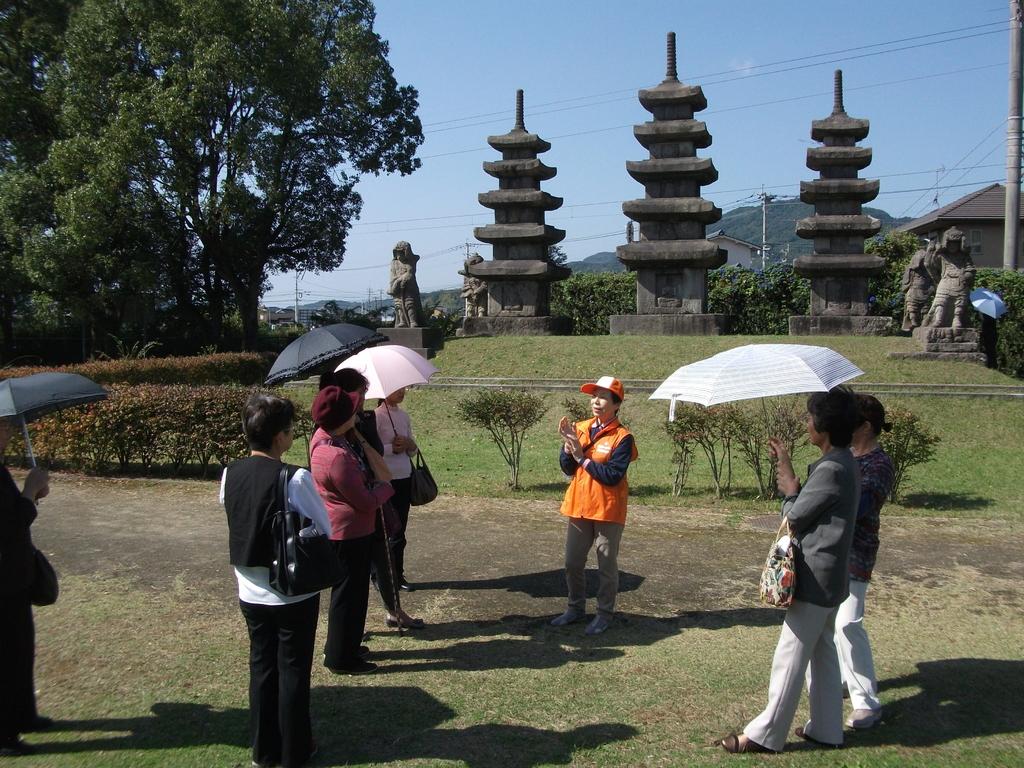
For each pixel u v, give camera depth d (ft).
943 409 45.52
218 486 32.40
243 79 78.79
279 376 17.71
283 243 101.86
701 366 14.20
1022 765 12.41
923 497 32.09
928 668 16.02
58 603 19.42
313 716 14.08
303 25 83.46
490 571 22.36
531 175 79.82
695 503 31.04
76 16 82.07
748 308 81.61
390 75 91.86
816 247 72.90
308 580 11.95
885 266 77.20
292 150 89.76
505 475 37.17
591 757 12.68
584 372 59.52
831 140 73.36
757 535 26.13
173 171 80.53
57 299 84.64
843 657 14.12
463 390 55.42
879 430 14.64
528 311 79.36
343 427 15.47
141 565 22.31
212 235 87.97
